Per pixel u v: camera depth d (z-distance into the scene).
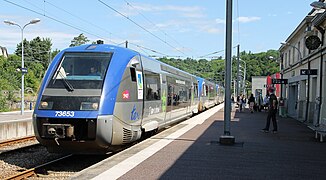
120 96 11.07
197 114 31.58
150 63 14.72
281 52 42.41
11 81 61.12
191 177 8.12
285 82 31.34
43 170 10.74
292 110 34.47
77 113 10.19
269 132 17.59
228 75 13.38
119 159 9.98
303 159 10.52
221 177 8.18
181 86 22.48
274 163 9.88
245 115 31.77
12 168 11.37
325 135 14.62
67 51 11.81
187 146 12.41
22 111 38.75
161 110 16.30
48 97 10.54
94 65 11.28
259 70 87.00
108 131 10.37
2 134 17.88
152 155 10.62
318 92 22.47
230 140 13.05
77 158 12.42
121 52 12.17
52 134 10.17
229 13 13.35
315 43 21.42
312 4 17.17
